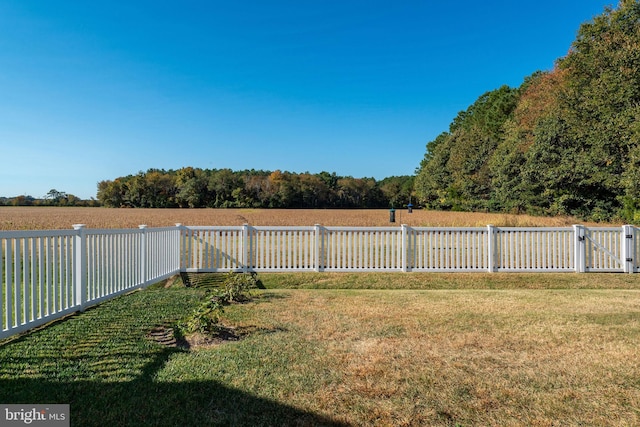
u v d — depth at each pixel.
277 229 9.19
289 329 4.83
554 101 30.83
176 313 5.46
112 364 3.61
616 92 22.98
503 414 2.85
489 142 47.53
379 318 5.38
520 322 5.18
